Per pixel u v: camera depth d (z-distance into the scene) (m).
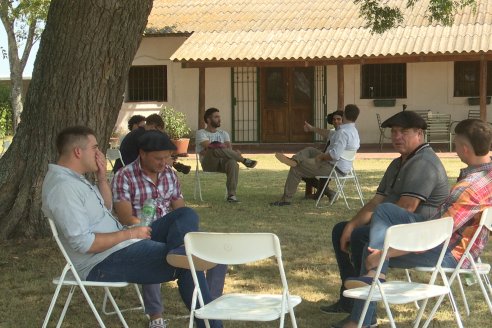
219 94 24.08
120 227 5.25
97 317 4.91
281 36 22.34
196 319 4.87
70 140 5.03
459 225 5.24
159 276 4.95
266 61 21.14
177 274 4.94
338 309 6.04
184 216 5.10
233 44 22.02
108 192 5.51
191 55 21.36
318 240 8.91
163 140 5.76
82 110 8.27
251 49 21.59
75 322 5.90
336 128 12.02
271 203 11.64
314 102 23.66
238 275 7.34
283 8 24.56
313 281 7.09
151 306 5.54
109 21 8.16
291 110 23.84
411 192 5.52
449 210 5.26
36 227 8.35
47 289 6.80
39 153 8.34
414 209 5.50
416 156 5.62
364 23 22.53
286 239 8.97
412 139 5.69
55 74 8.27
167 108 22.95
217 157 11.98
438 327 5.71
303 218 10.40
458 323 5.09
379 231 5.11
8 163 8.47
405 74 23.05
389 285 4.97
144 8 8.34
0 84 31.84
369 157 19.80
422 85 22.97
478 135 5.33
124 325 5.35
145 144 5.74
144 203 5.75
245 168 17.45
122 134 24.00
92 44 8.17
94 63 8.21
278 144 23.59
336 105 23.50
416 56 20.47
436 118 21.98
